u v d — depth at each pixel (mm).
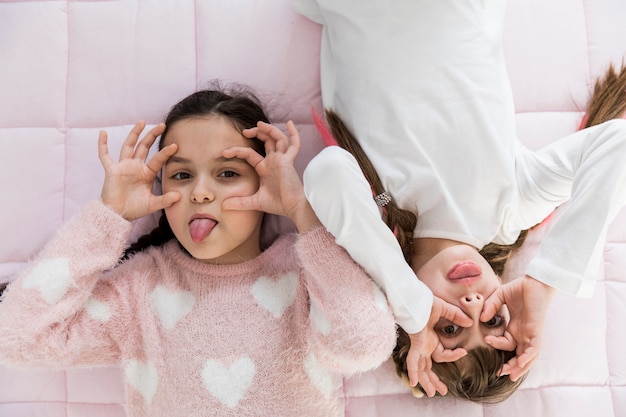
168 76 1299
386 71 1166
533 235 1284
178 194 1106
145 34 1308
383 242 1031
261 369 1096
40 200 1280
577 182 1089
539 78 1321
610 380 1265
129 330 1124
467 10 1161
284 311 1132
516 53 1324
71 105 1296
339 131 1193
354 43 1184
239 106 1148
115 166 1105
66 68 1305
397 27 1161
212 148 1105
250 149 1116
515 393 1251
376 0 1164
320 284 1038
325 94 1265
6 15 1310
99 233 1075
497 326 1111
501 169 1137
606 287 1283
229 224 1102
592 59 1328
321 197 1008
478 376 1110
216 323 1113
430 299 1061
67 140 1294
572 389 1259
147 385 1120
